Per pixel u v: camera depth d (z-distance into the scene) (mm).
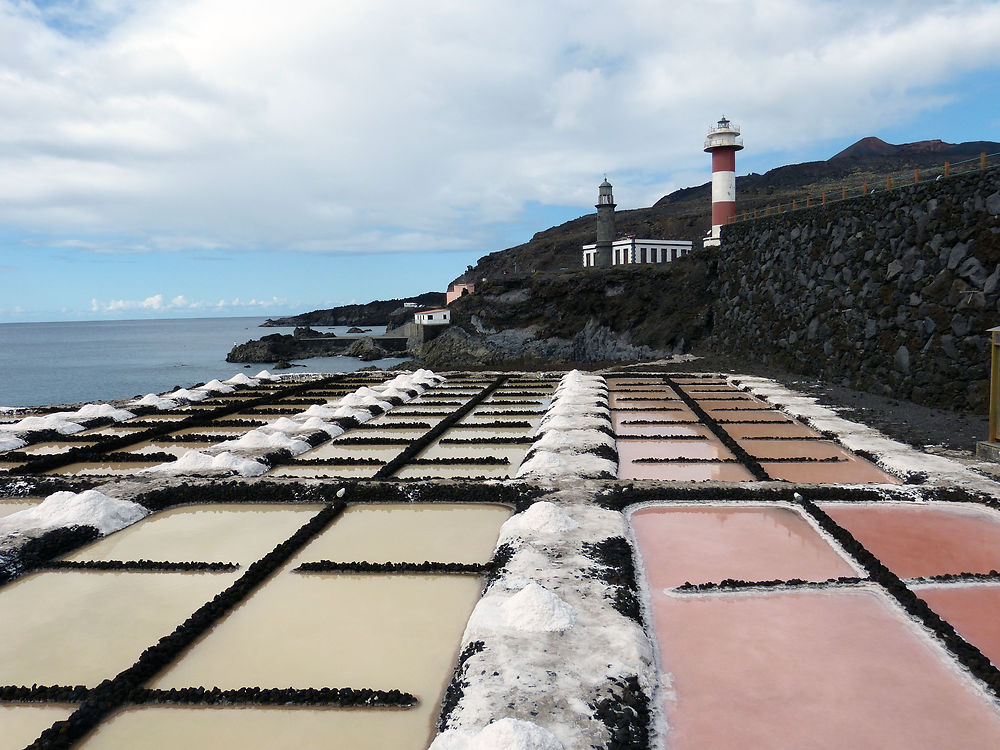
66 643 5840
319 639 5785
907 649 5453
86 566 7348
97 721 4680
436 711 4750
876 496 9008
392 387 19250
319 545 7918
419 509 9172
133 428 15555
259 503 9516
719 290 31734
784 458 11414
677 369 25188
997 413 10953
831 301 20703
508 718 4059
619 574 6594
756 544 7707
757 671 5148
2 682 5270
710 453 12062
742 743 4324
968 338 15062
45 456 12219
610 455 11305
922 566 7078
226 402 19234
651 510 8867
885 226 18078
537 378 23203
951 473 9797
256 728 4598
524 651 5168
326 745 4406
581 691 4680
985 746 4281
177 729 4609
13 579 7055
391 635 5836
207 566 7305
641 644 5305
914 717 4578
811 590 6461
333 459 11773
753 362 26375
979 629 5793
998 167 14383
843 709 4668
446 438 13445
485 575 6980
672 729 4473
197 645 5723
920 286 16594
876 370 18219
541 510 7766
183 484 9750
